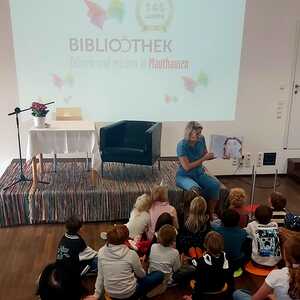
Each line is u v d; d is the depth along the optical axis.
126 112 4.79
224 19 4.58
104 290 2.38
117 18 4.46
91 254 2.77
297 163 5.04
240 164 5.10
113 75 4.64
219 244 2.26
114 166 4.57
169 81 4.73
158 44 4.59
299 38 4.75
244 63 4.77
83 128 3.81
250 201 4.29
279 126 5.07
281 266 2.90
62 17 4.38
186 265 2.76
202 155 3.81
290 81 4.91
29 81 4.54
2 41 4.37
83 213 3.78
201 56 4.68
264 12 4.60
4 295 2.62
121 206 3.80
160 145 4.57
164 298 2.61
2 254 3.16
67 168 4.46
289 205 4.25
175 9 4.50
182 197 3.78
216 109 4.89
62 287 2.00
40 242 3.37
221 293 2.24
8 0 4.24
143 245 2.92
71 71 4.57
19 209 3.67
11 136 4.71
